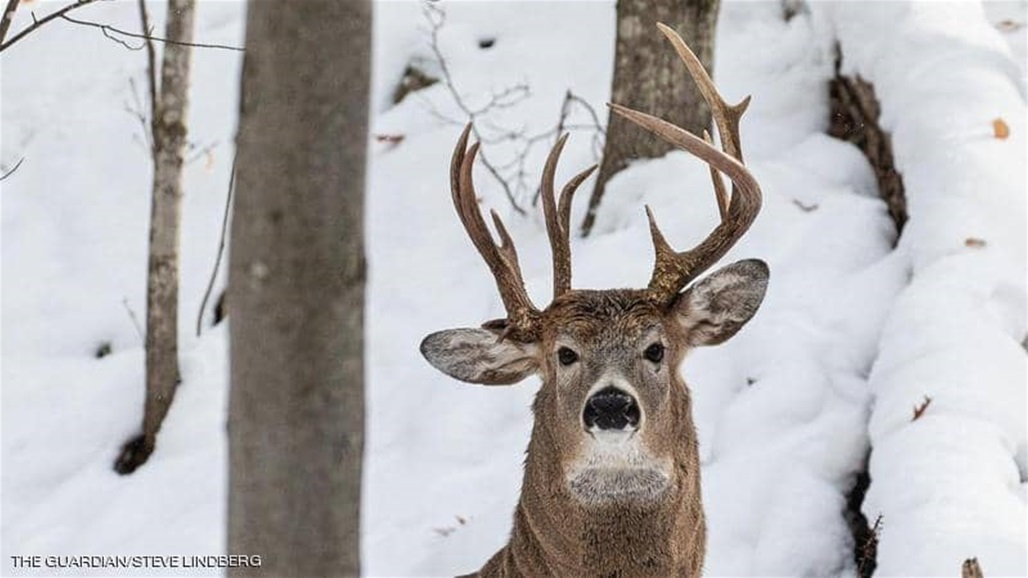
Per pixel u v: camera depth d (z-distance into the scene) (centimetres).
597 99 1752
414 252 1603
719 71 1722
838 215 1453
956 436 1089
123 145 1827
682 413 821
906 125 1480
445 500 1287
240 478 427
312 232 414
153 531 1345
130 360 1558
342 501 429
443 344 856
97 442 1474
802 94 1666
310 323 418
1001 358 1173
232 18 1945
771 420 1233
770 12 1803
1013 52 1658
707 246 835
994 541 966
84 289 1664
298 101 409
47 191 1786
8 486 1443
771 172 1529
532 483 838
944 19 1599
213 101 1847
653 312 809
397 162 1719
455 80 1809
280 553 427
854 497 1172
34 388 1546
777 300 1365
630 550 808
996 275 1272
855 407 1229
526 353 846
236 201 420
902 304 1270
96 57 1931
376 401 1421
